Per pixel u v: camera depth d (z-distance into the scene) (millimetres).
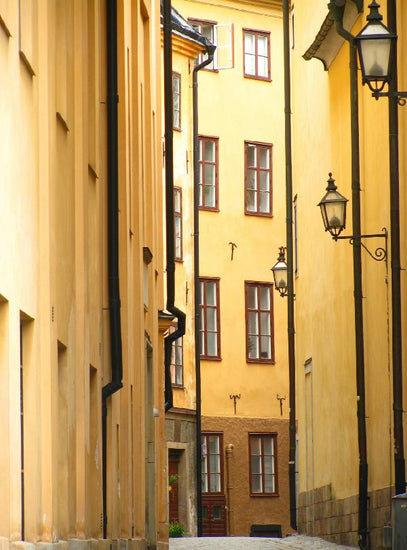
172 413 44094
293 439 32281
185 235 46000
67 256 16406
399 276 21656
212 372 46969
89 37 19188
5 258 12156
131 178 24047
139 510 24125
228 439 46750
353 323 27781
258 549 28141
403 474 21406
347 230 28438
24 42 13578
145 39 27922
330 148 30312
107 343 20000
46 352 14398
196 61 48469
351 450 27797
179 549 28984
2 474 12172
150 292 27234
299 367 34438
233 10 49344
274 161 49750
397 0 24328
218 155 48406
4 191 12172
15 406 12562
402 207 23984
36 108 14281
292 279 32500
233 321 47906
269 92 49938
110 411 20547
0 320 12352
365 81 19719
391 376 24500
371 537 25719
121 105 22688
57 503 14812
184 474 44562
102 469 18922
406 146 24031
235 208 48625
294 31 35375
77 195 17250
